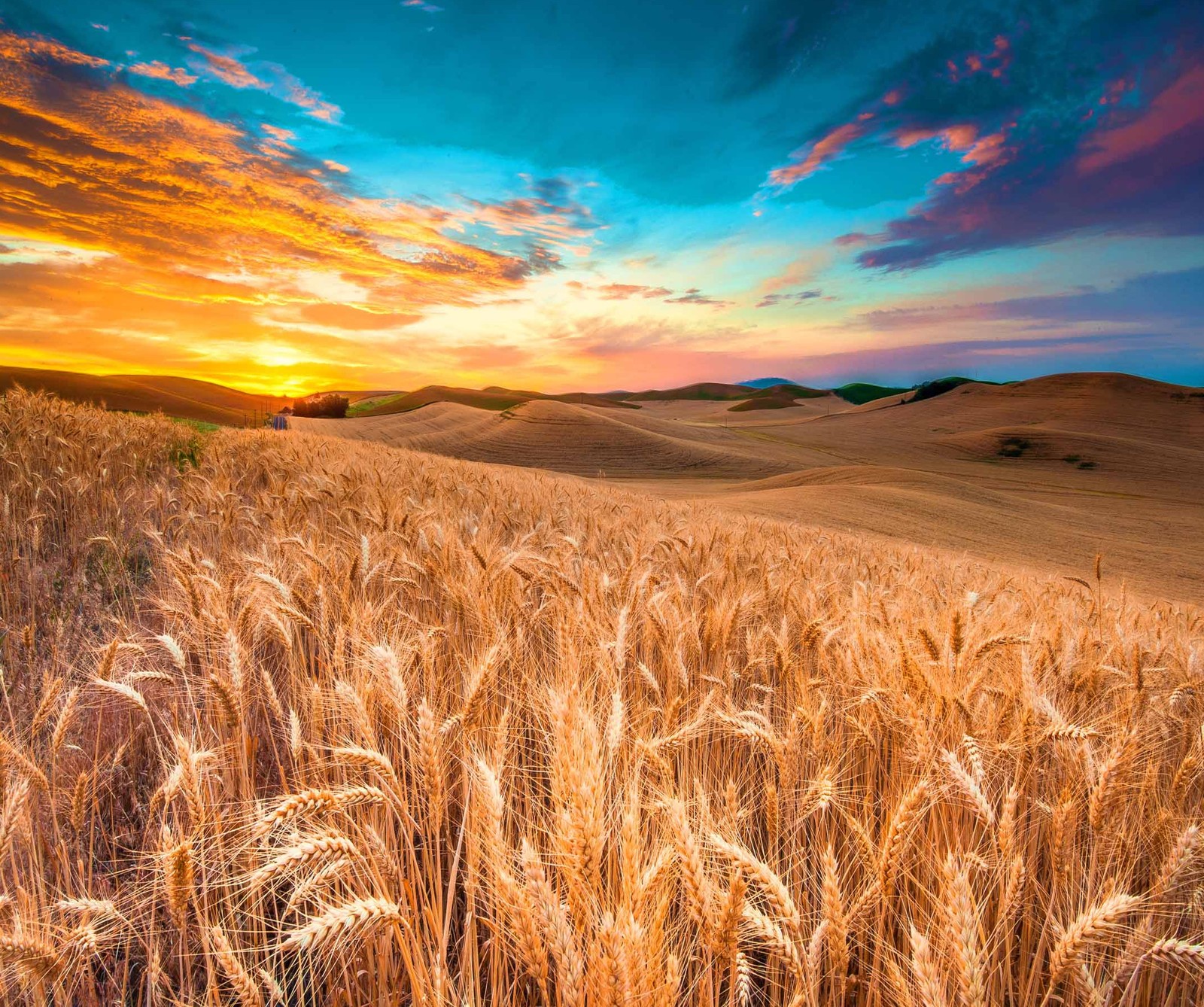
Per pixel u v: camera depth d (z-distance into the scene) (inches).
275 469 353.4
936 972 55.5
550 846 79.0
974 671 110.7
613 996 48.1
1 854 71.1
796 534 447.5
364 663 94.3
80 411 481.7
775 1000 67.1
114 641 104.7
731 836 73.1
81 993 69.7
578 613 122.9
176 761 97.2
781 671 124.5
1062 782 91.2
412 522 212.4
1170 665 130.2
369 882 75.3
